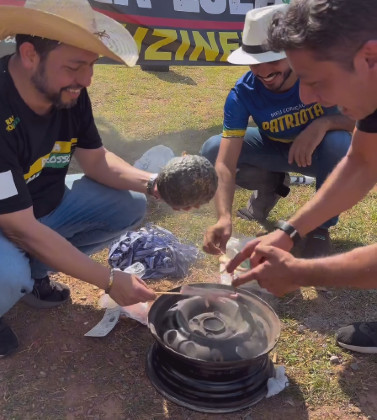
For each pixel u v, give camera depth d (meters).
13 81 1.19
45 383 1.31
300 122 1.80
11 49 2.22
